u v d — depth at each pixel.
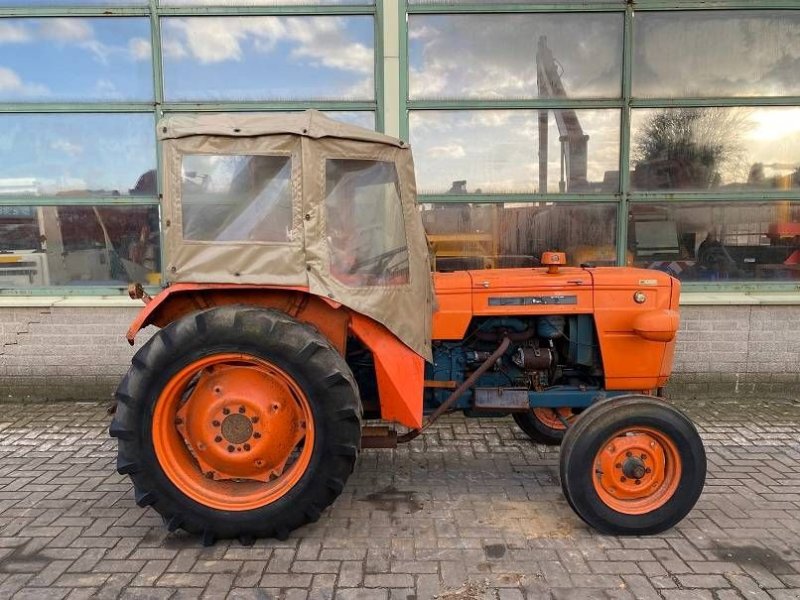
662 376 3.32
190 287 2.74
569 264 5.07
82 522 3.09
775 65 4.92
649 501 2.92
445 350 3.37
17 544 2.88
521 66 4.93
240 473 2.88
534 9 4.84
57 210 5.02
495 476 3.61
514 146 4.99
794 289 5.05
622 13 4.86
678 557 2.74
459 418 4.60
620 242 5.03
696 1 4.82
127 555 2.78
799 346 4.92
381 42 4.83
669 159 4.99
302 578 2.59
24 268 5.07
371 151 2.85
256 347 2.67
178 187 2.70
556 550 2.80
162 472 2.74
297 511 2.77
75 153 4.98
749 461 3.80
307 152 2.67
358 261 2.86
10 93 4.94
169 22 4.86
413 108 4.91
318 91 4.93
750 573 2.62
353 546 2.84
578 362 3.35
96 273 5.07
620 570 2.64
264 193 2.71
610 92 4.95
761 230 5.05
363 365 3.29
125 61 4.90
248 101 4.93
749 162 5.00
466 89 4.95
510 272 3.52
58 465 3.80
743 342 4.95
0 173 5.00
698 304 4.90
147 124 4.94
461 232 5.05
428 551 2.79
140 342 4.95
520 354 3.33
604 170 5.00
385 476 3.61
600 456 2.91
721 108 4.95
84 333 4.95
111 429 2.71
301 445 3.08
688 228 5.05
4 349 4.96
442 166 5.00
